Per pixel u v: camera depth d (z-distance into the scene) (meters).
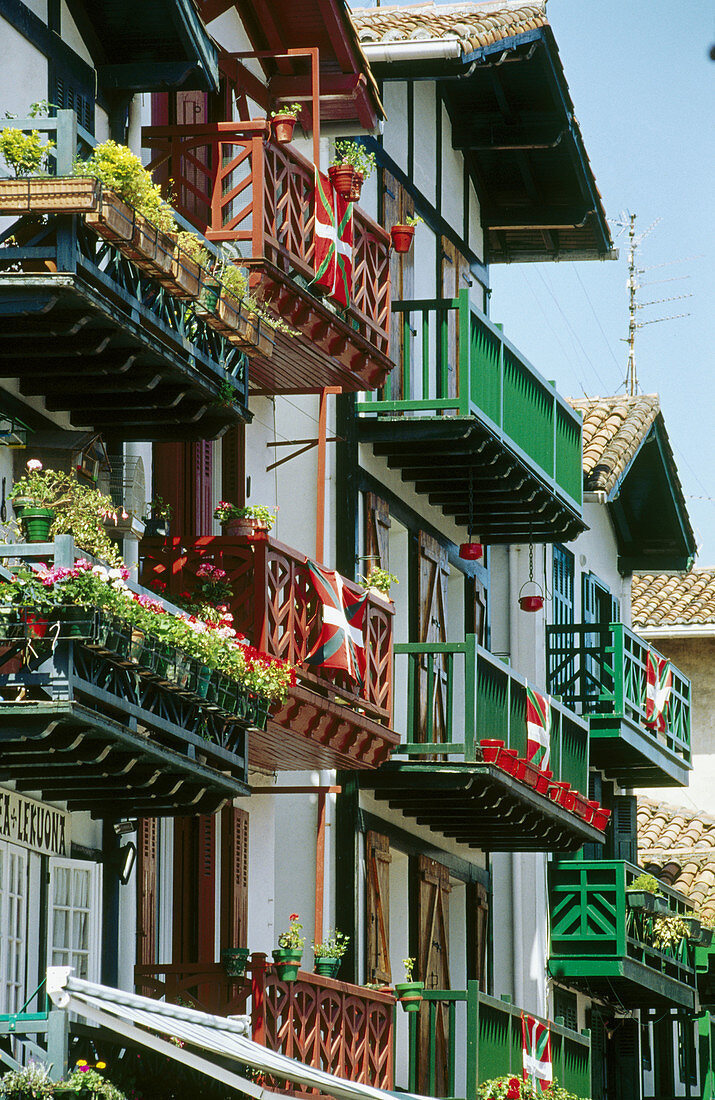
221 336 17.89
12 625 14.54
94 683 15.04
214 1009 19.28
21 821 16.58
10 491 16.69
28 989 16.67
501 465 26.23
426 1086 25.77
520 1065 26.41
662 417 34.69
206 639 16.84
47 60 17.50
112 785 16.53
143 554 19.66
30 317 15.53
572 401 34.91
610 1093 34.06
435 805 25.83
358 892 24.36
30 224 15.30
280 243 20.75
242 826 21.53
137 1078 17.25
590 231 31.94
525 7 28.11
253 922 22.27
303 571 20.67
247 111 22.48
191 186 20.22
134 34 18.56
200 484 21.19
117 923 18.27
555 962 30.39
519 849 28.42
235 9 22.45
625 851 34.84
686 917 32.66
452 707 27.09
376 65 26.00
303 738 20.81
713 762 41.50
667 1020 36.62
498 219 31.03
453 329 28.83
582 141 29.75
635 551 37.00
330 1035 21.36
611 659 31.72
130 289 16.14
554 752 28.33
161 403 17.25
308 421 24.73
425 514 27.34
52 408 17.30
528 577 31.27
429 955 26.52
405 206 27.20
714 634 40.38
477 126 29.58
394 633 26.33
